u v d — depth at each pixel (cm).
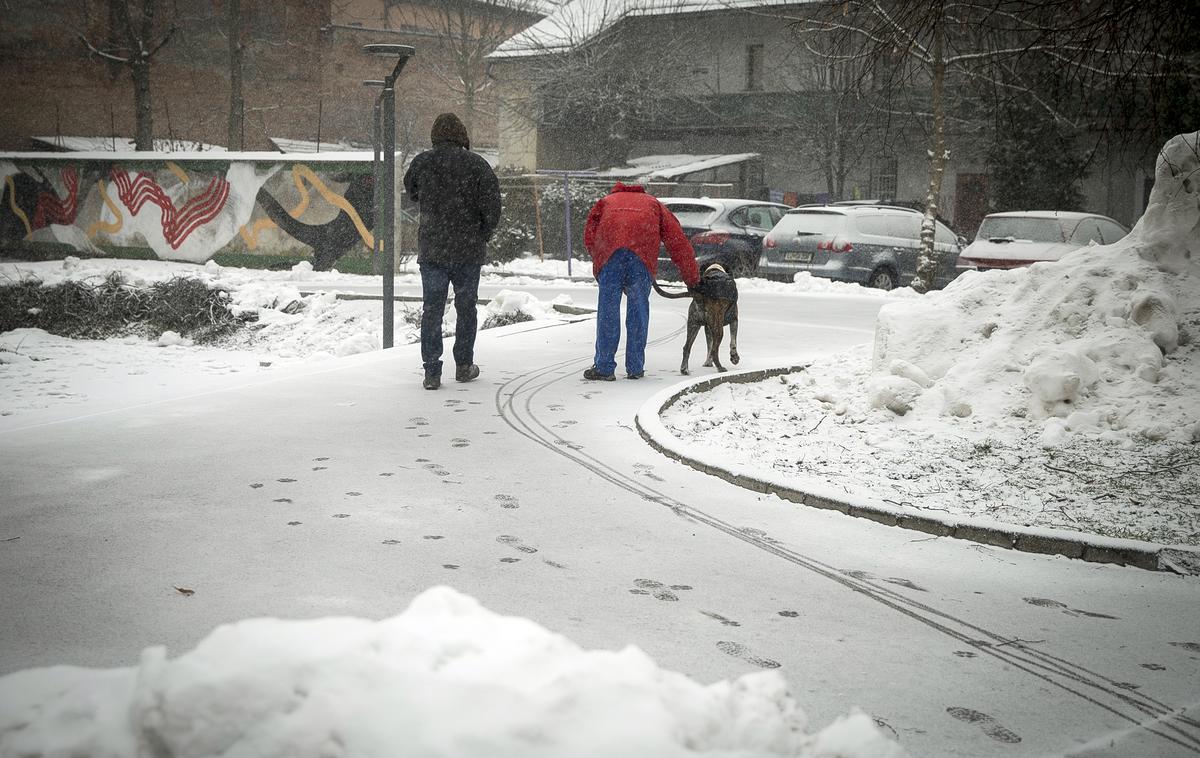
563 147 4222
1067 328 838
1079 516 573
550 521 545
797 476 656
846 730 198
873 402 830
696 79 4047
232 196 2641
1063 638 406
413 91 5103
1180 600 454
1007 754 307
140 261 2747
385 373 1006
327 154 2550
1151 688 360
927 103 3412
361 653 178
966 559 505
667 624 405
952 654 386
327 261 2569
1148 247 860
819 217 2144
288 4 4728
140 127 4044
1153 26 778
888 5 952
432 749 160
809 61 3712
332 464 653
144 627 386
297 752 159
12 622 389
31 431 738
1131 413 748
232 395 888
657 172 3506
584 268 2673
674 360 1116
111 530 510
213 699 163
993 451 720
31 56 4297
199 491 584
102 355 1612
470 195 916
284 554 478
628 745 167
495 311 1578
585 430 768
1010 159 3089
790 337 1334
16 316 1903
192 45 4556
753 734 187
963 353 870
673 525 545
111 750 166
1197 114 890
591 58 3991
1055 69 934
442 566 467
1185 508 587
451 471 643
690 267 992
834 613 426
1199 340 800
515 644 191
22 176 2875
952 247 2302
